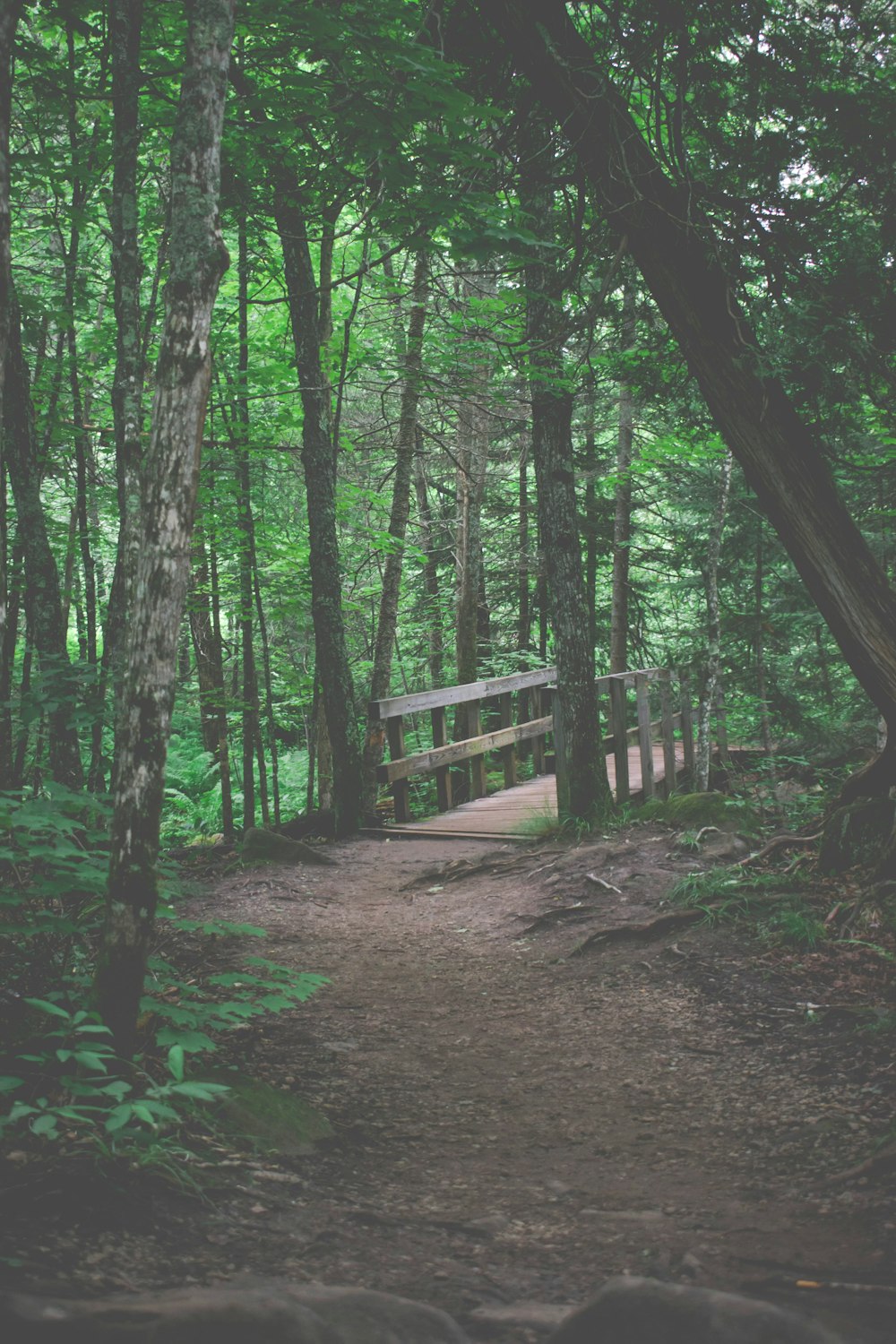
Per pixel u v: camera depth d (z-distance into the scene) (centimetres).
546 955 640
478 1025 540
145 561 343
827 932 589
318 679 1125
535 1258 288
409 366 1033
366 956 659
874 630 582
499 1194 343
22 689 643
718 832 820
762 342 602
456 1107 436
